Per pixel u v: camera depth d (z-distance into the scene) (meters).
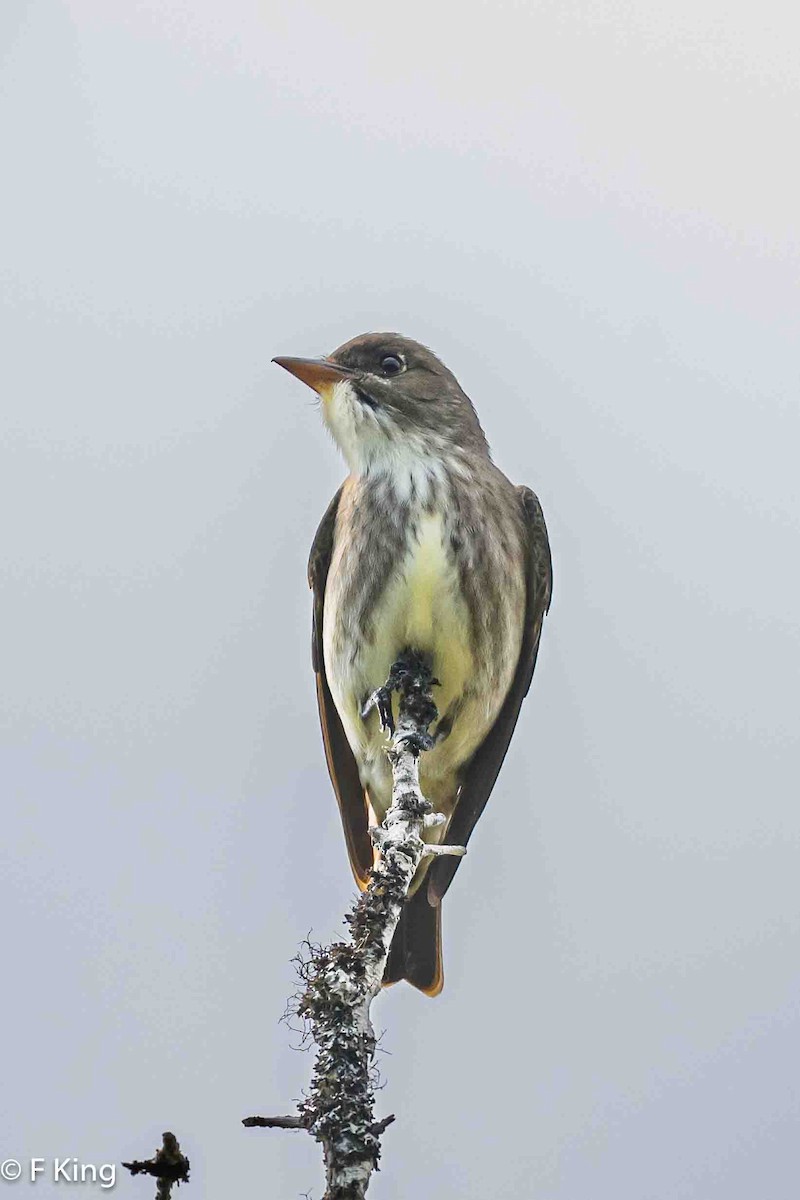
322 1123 7.43
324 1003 7.86
